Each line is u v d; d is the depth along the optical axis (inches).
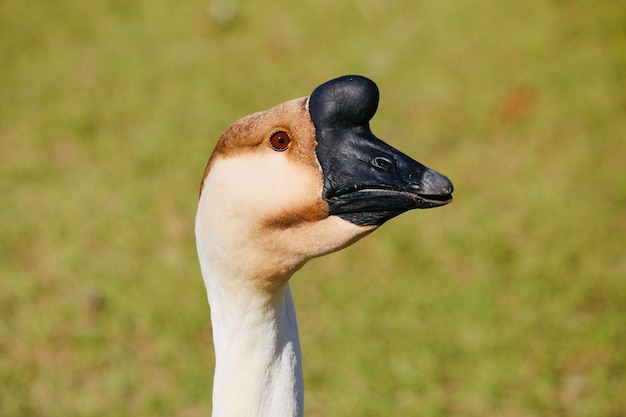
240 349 162.4
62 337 363.6
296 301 374.9
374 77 524.4
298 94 514.9
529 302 366.9
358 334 356.2
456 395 330.6
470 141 468.1
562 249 390.6
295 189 141.8
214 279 161.3
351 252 399.2
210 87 527.8
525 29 551.8
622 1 565.6
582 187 426.9
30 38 591.8
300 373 169.9
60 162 471.2
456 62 531.8
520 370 339.0
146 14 612.1
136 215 425.7
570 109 482.9
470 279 379.9
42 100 525.7
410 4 589.9
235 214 148.1
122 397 336.8
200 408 331.6
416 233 406.6
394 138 473.1
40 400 335.9
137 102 518.9
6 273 393.1
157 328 365.7
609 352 343.6
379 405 326.6
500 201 422.9
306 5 602.2
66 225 421.7
